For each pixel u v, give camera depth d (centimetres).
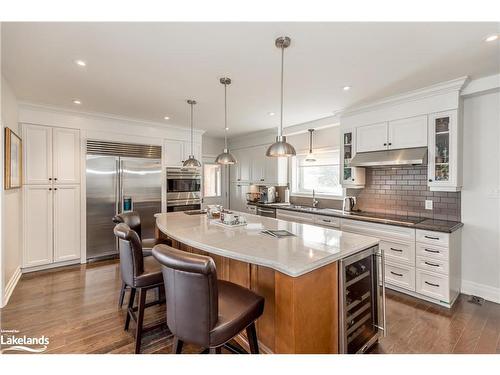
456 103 280
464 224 299
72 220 393
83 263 401
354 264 183
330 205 461
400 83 286
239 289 165
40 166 365
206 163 661
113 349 197
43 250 368
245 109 389
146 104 365
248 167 618
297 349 141
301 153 521
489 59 231
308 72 258
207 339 126
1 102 259
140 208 455
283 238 200
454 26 181
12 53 220
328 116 429
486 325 231
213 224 262
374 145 351
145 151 464
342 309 165
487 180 285
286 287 142
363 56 226
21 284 318
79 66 245
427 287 276
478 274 291
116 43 204
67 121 388
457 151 281
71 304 268
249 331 158
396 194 356
